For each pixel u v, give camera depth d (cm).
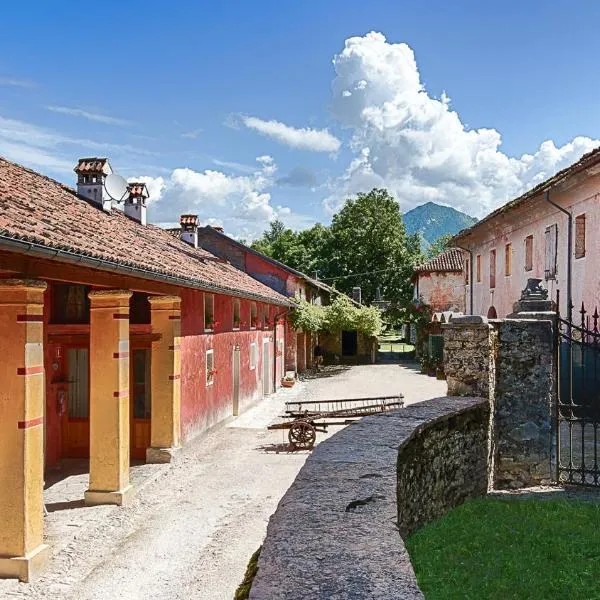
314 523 349
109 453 996
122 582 706
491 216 2250
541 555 599
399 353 4981
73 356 1338
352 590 260
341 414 1502
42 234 713
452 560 581
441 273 4181
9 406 719
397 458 528
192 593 677
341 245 5622
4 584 695
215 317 1667
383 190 5756
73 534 851
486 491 838
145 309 1351
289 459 1327
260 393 2356
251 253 3169
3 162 1240
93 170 1516
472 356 865
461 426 786
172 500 1027
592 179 1429
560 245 1700
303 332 3456
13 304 721
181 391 1348
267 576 275
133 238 1357
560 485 866
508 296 2258
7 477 715
